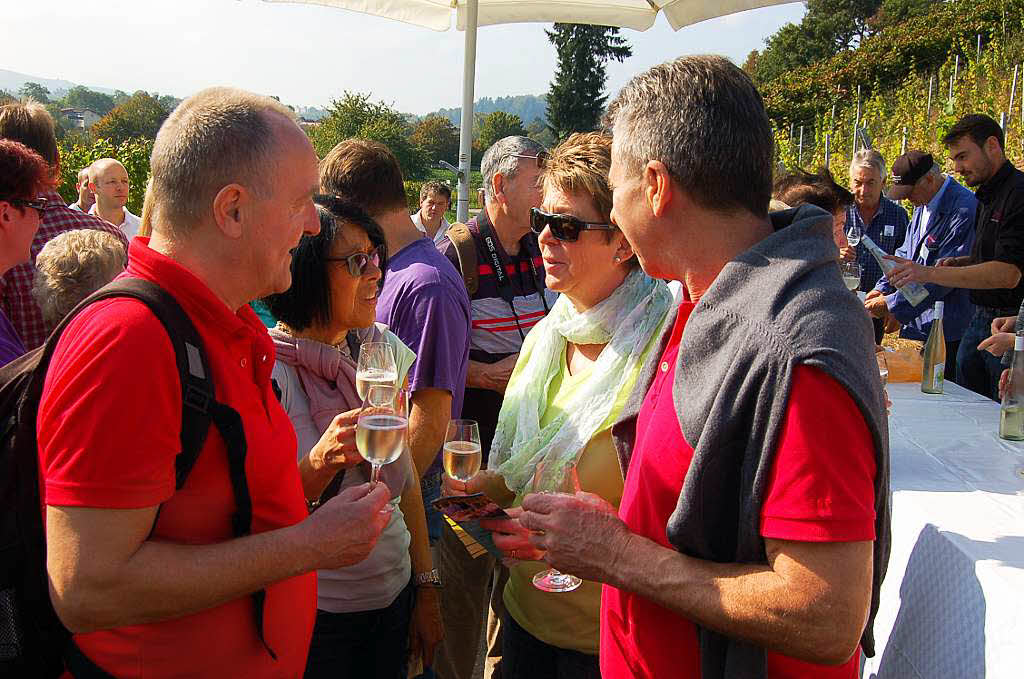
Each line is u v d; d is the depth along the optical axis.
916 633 2.09
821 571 1.16
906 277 4.38
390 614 2.22
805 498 1.16
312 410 2.13
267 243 1.43
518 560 1.94
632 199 1.46
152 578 1.25
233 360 1.45
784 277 1.26
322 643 2.12
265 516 1.50
